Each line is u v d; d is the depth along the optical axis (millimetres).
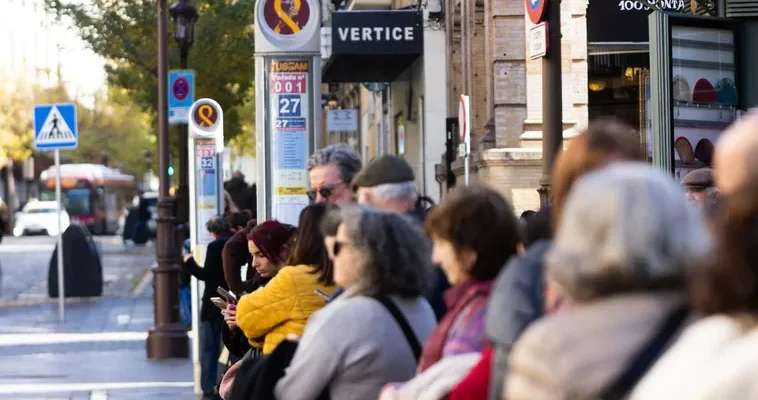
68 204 108438
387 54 34219
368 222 7234
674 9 25969
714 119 17656
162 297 24375
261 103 17766
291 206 17766
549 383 4273
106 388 20109
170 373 21922
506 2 26562
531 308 5285
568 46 25922
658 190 4312
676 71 17344
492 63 27281
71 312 34281
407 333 7137
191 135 21391
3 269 58625
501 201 6379
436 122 35438
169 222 24859
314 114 17766
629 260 4262
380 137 48688
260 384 7512
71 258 38250
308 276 9055
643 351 4219
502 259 6336
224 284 18438
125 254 69500
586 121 25891
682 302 4285
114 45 46531
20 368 22578
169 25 46156
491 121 27625
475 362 6043
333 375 7129
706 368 3836
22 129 112312
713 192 10992
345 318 7121
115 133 136875
